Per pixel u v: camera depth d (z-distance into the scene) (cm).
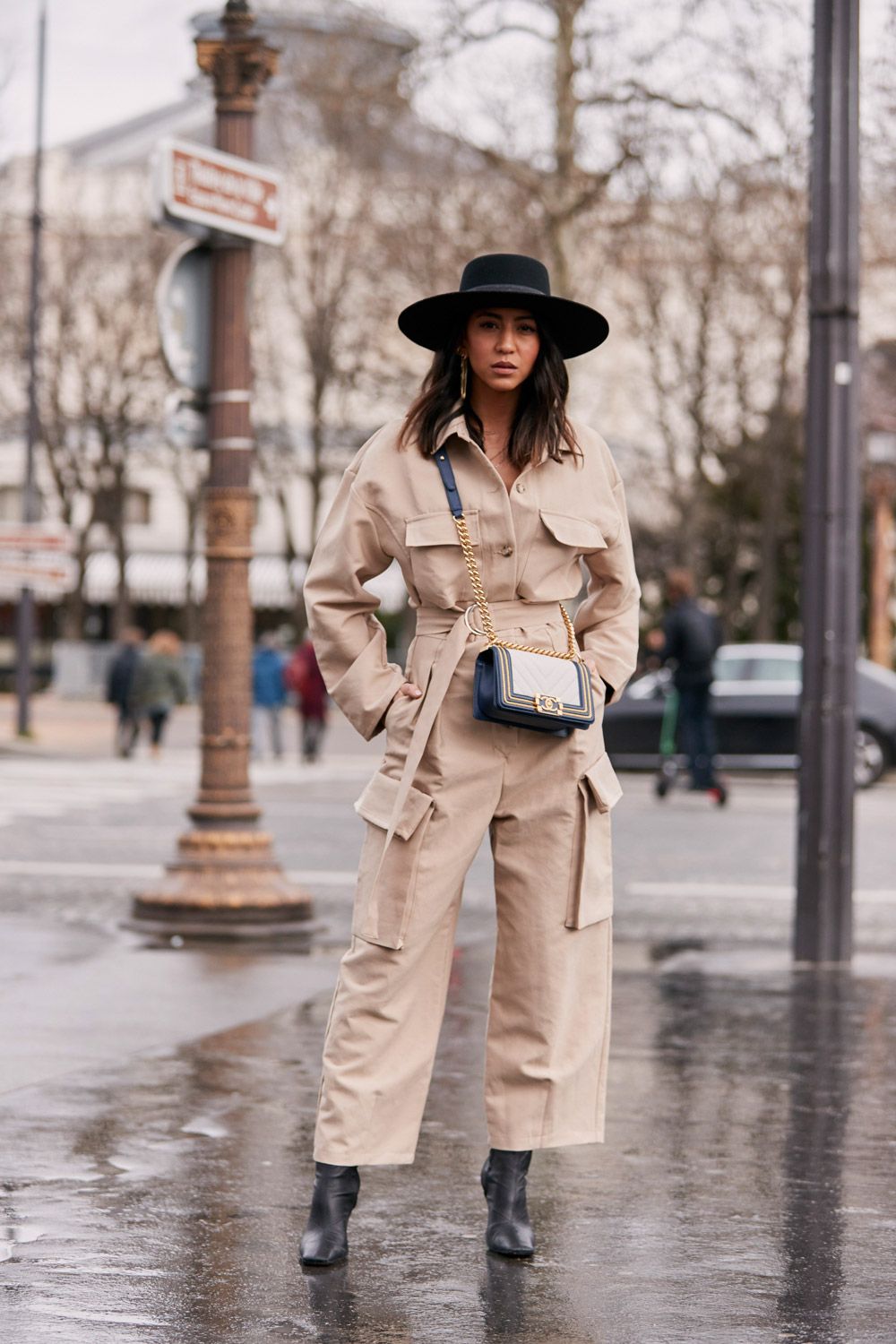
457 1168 477
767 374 3566
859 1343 353
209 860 891
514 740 391
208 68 895
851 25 797
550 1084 403
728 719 2109
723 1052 628
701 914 1023
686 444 3850
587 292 2956
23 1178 457
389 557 401
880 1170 482
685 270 3319
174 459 4769
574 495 398
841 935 816
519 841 398
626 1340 352
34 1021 656
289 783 2097
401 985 396
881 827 1569
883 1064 612
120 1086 557
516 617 394
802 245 3003
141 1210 434
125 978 746
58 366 4369
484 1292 380
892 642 4031
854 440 804
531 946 399
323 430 4303
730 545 4338
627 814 1648
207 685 902
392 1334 354
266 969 773
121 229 4441
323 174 3928
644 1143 508
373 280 3519
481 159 2695
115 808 1698
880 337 3077
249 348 891
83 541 4784
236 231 864
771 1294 382
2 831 1470
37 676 5359
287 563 4641
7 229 4284
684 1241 418
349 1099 395
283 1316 362
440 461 392
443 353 400
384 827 393
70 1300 369
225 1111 528
